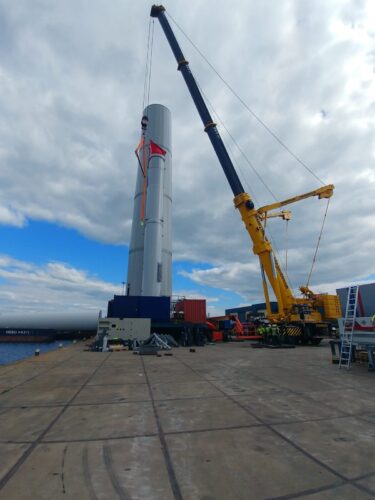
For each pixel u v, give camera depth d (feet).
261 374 29.99
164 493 8.72
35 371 32.32
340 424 14.80
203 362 39.86
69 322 243.81
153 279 106.01
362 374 30.04
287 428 14.24
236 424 14.83
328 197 77.87
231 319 97.50
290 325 76.33
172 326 77.77
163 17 116.37
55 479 9.50
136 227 142.82
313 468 10.25
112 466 10.39
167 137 157.28
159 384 24.91
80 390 22.70
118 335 68.44
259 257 79.51
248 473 9.89
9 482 9.30
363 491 8.80
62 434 13.46
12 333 229.45
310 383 25.35
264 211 81.97
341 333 36.09
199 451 11.64
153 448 11.92
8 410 17.35
